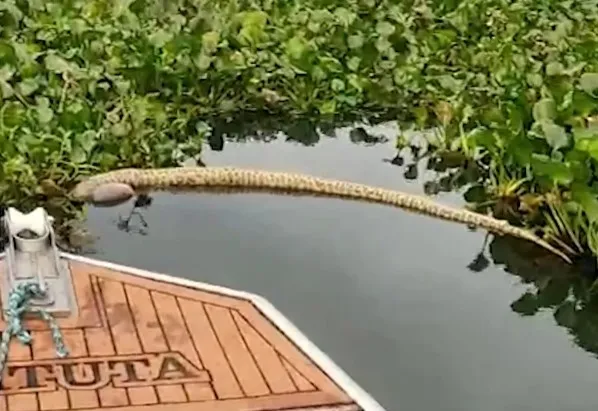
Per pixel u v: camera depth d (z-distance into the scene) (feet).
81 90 9.16
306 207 8.45
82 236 7.70
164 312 5.95
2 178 8.05
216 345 5.65
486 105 9.44
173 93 9.88
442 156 9.56
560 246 7.73
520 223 8.17
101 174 8.50
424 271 7.44
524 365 6.31
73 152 8.34
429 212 8.38
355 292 7.07
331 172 9.22
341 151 9.75
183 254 7.50
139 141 8.88
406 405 5.82
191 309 6.00
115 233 7.78
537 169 7.47
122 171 8.54
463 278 7.36
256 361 5.53
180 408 5.09
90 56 9.78
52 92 8.96
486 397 5.94
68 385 5.22
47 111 8.45
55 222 7.88
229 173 8.70
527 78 9.21
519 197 8.42
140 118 8.89
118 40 10.03
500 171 8.53
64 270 6.18
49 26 10.32
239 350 5.62
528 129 8.40
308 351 5.64
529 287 7.29
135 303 6.01
